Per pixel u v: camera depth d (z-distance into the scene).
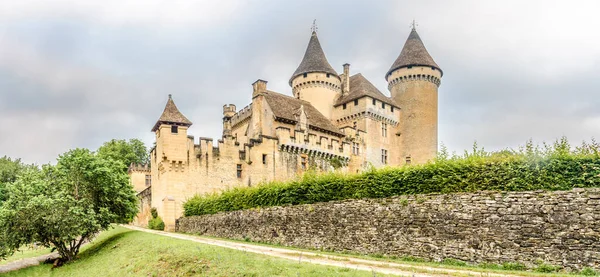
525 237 16.14
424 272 14.22
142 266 20.47
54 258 30.92
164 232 35.12
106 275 21.83
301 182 25.20
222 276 15.70
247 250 20.14
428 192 19.33
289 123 48.34
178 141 39.25
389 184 20.73
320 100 59.38
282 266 15.00
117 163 31.97
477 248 17.17
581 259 14.81
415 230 19.19
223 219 30.58
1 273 27.81
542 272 15.07
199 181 39.69
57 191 28.81
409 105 63.22
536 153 16.94
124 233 32.12
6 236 27.00
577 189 15.51
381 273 13.33
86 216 27.77
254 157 43.56
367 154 56.62
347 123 59.50
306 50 62.81
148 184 59.12
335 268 14.23
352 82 64.12
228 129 54.44
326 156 49.81
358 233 21.30
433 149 62.28
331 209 22.84
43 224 27.28
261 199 27.48
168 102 40.72
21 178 30.14
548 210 15.88
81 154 30.09
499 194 17.14
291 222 24.83
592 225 14.86
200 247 20.31
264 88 52.16
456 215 18.08
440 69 65.06
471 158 18.80
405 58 64.62
